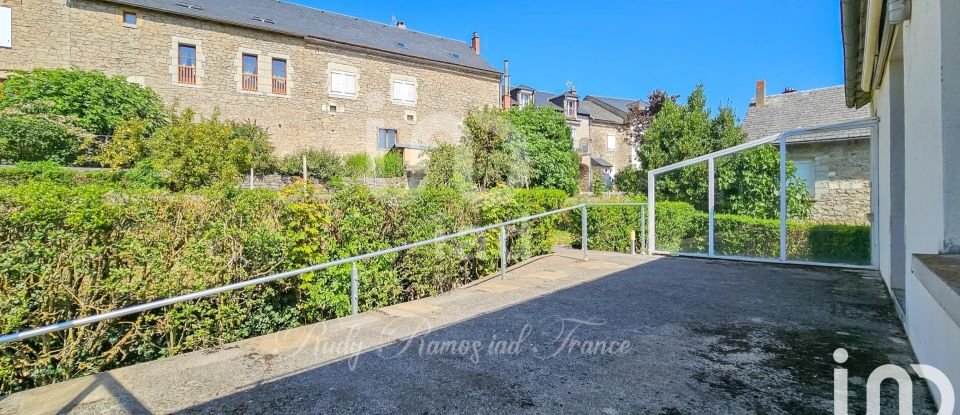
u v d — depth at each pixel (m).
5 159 10.45
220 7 20.75
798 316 3.59
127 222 3.17
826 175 9.29
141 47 18.03
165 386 2.43
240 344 3.09
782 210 6.29
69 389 2.40
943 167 1.98
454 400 2.22
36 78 13.20
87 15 17.06
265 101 20.73
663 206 7.93
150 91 16.00
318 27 23.36
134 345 3.12
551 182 16.97
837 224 6.90
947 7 1.99
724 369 2.54
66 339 2.87
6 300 2.66
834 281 4.98
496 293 4.56
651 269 5.86
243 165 12.44
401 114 24.56
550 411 2.09
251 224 3.65
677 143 14.29
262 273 3.62
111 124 13.55
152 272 3.15
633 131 27.59
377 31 26.53
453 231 5.17
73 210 2.89
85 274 2.94
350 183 4.61
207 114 19.33
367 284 4.27
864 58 4.35
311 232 3.89
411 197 4.82
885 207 4.93
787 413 2.02
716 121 14.35
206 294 2.87
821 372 2.47
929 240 2.29
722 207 8.12
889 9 2.87
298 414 2.11
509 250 6.37
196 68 19.19
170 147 10.76
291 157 19.62
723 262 6.46
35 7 16.27
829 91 14.72
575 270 5.84
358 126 23.17
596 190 19.84
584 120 34.88
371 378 2.51
